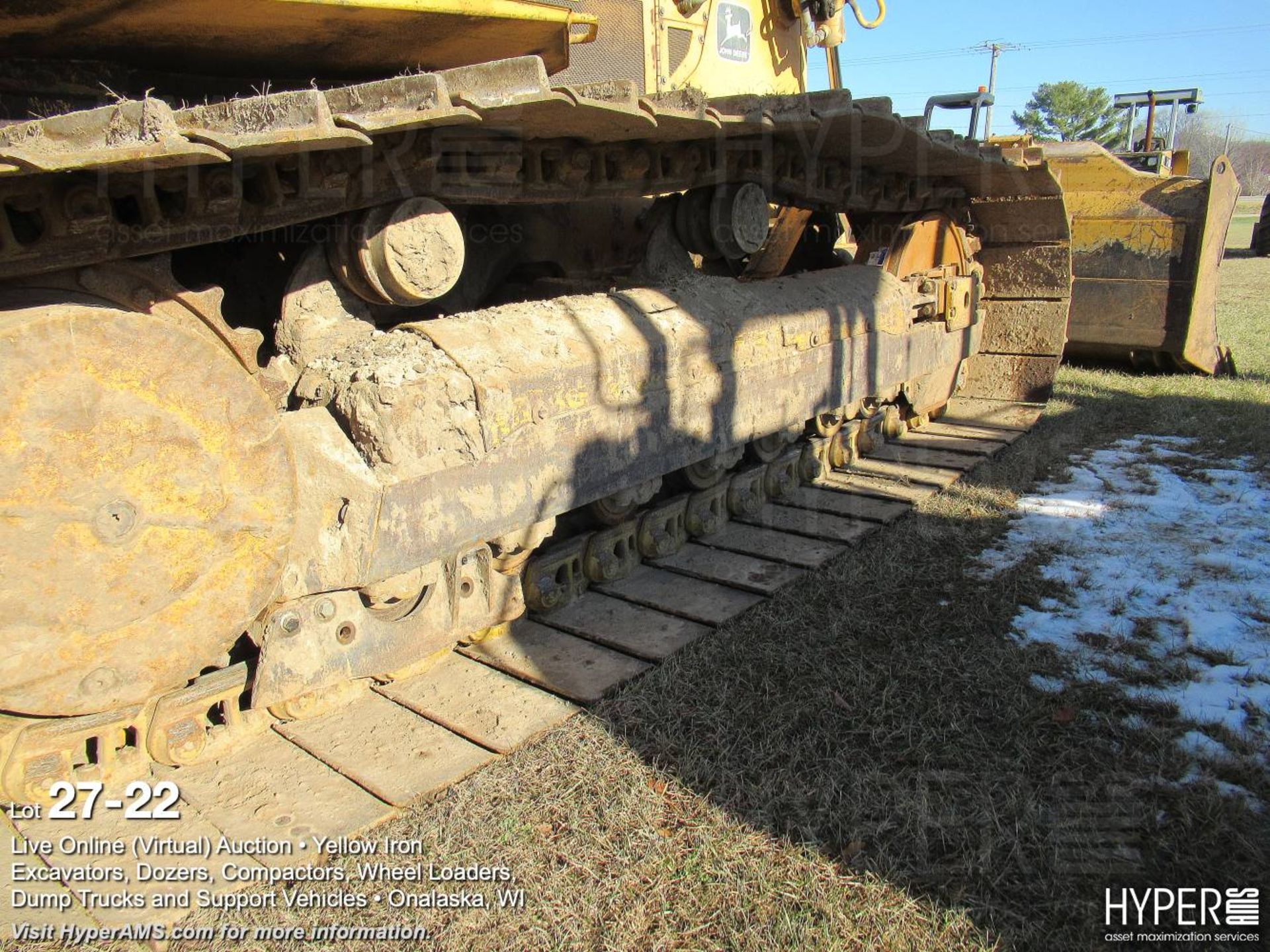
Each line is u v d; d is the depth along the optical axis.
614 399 3.83
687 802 2.91
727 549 4.79
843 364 5.32
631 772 3.04
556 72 4.68
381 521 3.11
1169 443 6.87
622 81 3.08
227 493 2.75
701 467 4.64
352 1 3.05
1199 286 8.51
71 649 2.53
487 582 3.69
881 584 4.42
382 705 3.46
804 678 3.61
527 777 3.02
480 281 4.47
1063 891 2.57
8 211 2.41
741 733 3.24
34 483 2.39
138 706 2.81
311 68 4.08
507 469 3.45
